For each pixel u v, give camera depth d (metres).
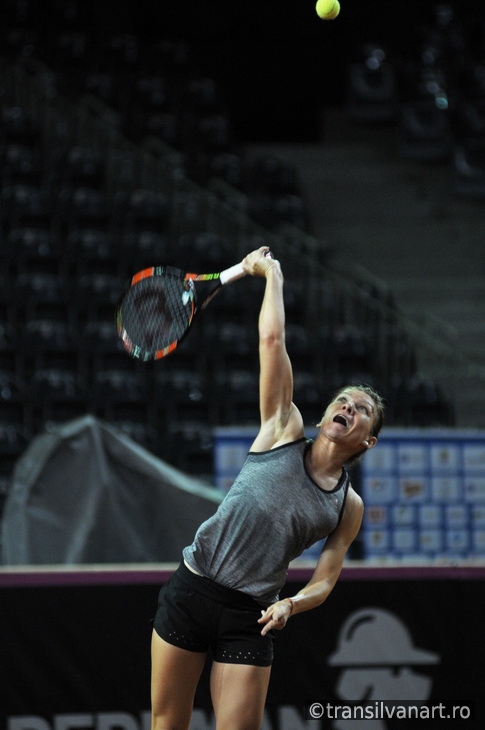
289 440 11.55
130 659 16.31
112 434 18.92
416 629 17.02
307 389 33.41
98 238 39.56
